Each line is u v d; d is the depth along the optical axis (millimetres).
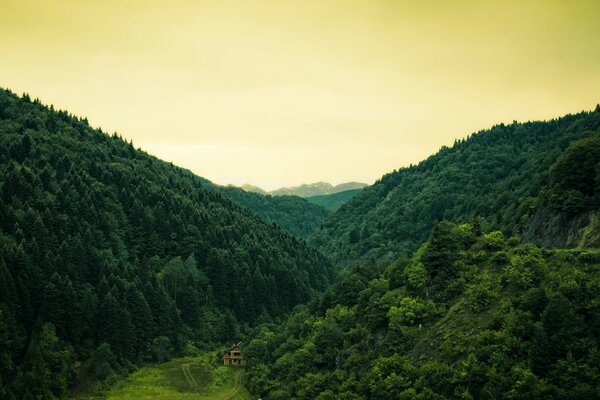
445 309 102938
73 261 157375
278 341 150125
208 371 153375
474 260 111250
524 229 126250
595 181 109625
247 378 146375
